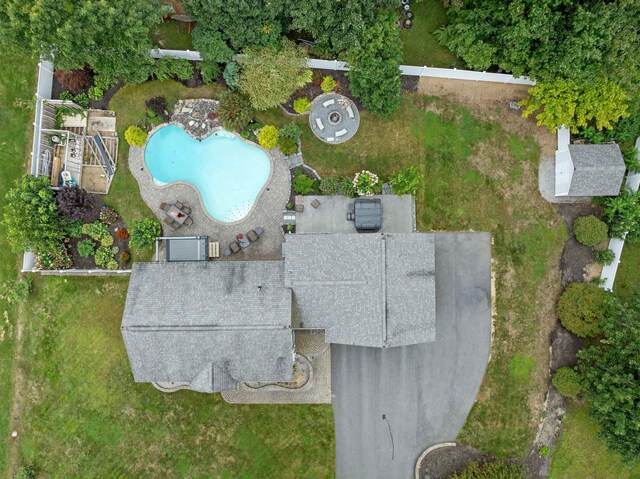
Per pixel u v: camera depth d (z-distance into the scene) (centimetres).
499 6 2983
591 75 2878
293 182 3350
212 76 3294
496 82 3356
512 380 3347
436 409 3338
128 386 3350
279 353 2930
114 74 3038
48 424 3344
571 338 3344
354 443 3331
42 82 3244
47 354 3353
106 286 3356
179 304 2922
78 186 3278
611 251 3272
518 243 3369
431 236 3000
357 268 2880
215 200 3388
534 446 3347
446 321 3338
